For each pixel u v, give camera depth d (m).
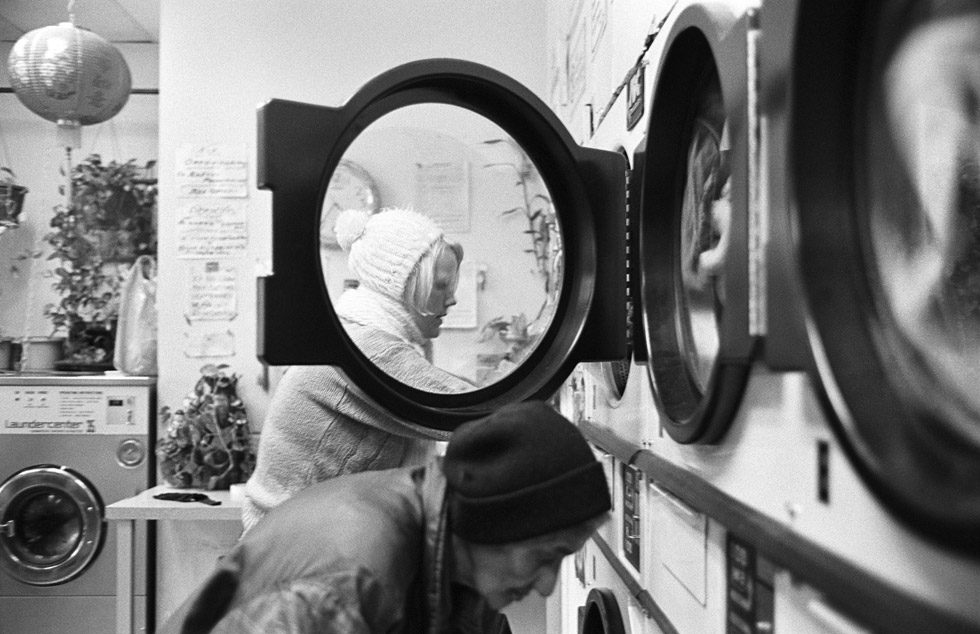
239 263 3.59
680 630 1.13
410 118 3.52
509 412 0.96
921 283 0.59
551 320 1.40
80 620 3.54
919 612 0.51
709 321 1.08
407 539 0.96
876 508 0.59
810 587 0.67
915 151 0.60
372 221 1.63
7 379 3.53
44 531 3.64
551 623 2.59
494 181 3.54
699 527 1.04
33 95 3.26
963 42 0.54
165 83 3.57
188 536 3.43
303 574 0.88
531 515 0.91
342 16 3.61
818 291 0.64
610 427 1.72
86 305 4.36
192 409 3.40
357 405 1.51
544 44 3.63
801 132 0.66
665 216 1.25
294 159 1.19
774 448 0.78
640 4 1.46
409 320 1.58
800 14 0.64
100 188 4.22
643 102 1.42
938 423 0.57
